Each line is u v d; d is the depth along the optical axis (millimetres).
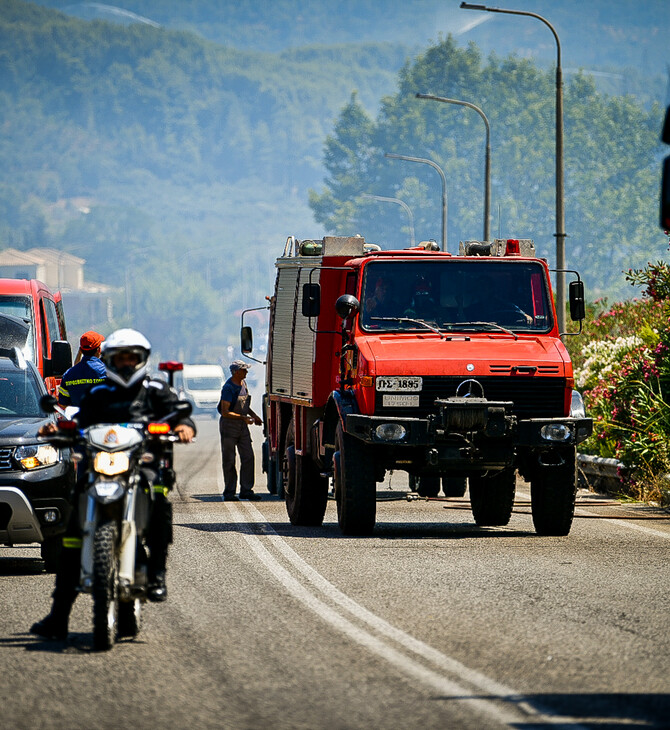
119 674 16953
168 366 19391
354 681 16359
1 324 43375
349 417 31094
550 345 32188
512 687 15984
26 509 26000
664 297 47719
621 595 22547
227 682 16422
